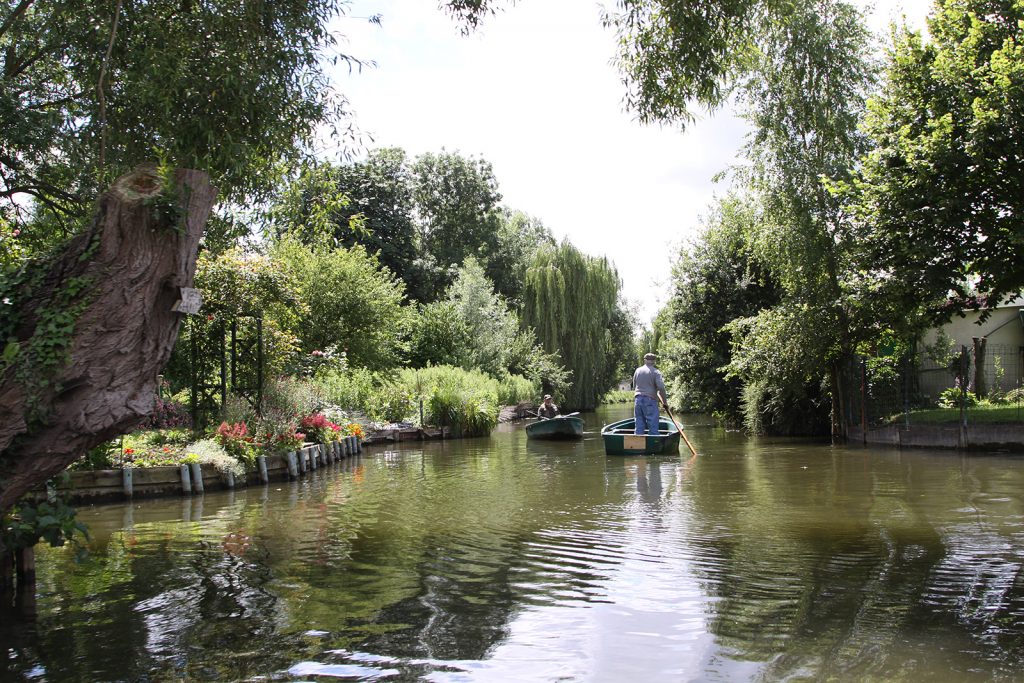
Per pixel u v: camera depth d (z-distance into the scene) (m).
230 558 7.41
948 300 17.36
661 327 27.53
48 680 4.47
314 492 12.13
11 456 5.29
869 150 18.59
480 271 39.78
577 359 41.38
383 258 43.41
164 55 7.67
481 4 8.78
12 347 5.23
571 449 19.27
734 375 22.70
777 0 10.82
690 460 15.44
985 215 15.35
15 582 6.35
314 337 24.89
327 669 4.56
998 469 12.72
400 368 30.89
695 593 5.91
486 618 5.44
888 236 16.31
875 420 18.89
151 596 6.10
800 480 12.04
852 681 4.23
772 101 18.36
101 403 5.31
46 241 11.62
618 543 7.73
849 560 6.79
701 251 25.44
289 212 10.08
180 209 5.41
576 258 41.22
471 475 13.92
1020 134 14.08
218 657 4.77
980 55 15.42
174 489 12.05
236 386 16.64
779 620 5.24
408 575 6.63
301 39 8.32
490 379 35.22
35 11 9.65
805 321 18.38
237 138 8.01
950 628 5.00
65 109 9.84
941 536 7.67
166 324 5.59
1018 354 21.56
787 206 18.25
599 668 4.51
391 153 47.66
